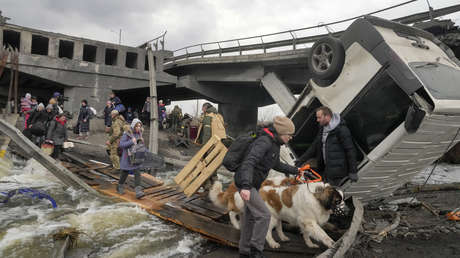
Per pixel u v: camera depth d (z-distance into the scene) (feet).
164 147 50.75
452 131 15.08
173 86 86.53
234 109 90.12
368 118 15.25
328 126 14.53
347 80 16.30
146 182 23.45
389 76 14.49
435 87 13.66
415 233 14.52
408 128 13.16
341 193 11.37
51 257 10.96
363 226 14.05
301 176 11.98
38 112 30.40
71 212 16.55
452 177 29.43
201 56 77.61
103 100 72.79
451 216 16.22
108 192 20.02
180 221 15.19
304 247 12.88
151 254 12.35
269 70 63.87
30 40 64.44
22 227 14.15
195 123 56.49
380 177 16.03
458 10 34.01
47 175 24.44
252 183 10.28
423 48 16.88
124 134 19.30
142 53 78.23
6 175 23.91
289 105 57.41
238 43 67.36
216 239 13.57
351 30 16.44
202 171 17.76
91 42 71.51
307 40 53.42
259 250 10.12
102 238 13.69
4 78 73.97
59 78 67.36
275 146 10.43
